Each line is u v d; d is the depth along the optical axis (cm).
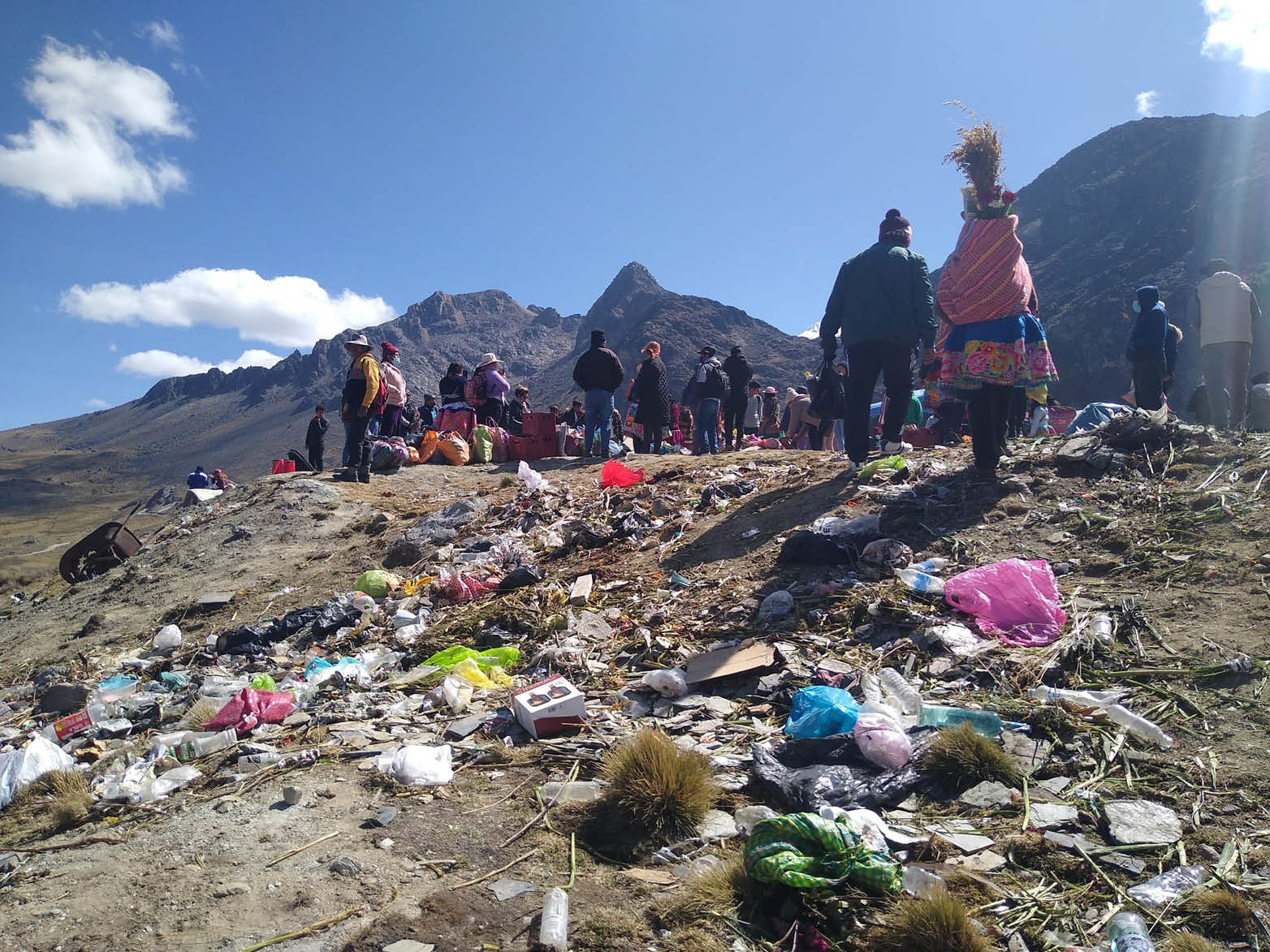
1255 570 447
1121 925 239
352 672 574
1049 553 527
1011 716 370
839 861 267
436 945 247
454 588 739
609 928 252
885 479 698
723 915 257
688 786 319
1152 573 474
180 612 882
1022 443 732
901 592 501
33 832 367
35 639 941
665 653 510
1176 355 903
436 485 1234
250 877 291
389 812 333
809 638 476
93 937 262
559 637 576
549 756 384
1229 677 369
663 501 847
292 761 400
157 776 420
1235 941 237
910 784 329
